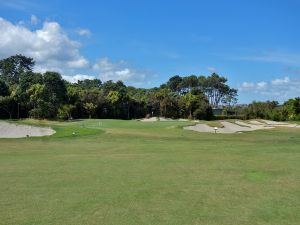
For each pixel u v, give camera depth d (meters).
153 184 16.12
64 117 105.94
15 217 11.41
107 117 128.38
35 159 24.11
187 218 11.48
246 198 13.92
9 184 16.02
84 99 122.94
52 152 28.70
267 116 135.88
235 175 18.41
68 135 44.41
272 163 22.48
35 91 104.06
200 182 16.64
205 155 26.42
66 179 17.11
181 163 22.27
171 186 15.77
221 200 13.59
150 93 152.88
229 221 11.25
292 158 24.81
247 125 78.94
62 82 115.19
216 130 62.06
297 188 15.61
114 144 35.75
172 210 12.28
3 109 105.19
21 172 18.91
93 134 45.78
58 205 12.73
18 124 51.78
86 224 10.82
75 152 28.72
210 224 10.95
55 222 10.97
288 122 105.31
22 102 106.56
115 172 18.97
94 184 16.05
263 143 37.72
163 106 137.38
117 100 128.50
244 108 149.50
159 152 28.56
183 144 35.81
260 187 15.77
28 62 165.25
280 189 15.42
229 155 26.44
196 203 13.15
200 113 132.50
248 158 24.75
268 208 12.65
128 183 16.30
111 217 11.48
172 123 72.12
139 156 25.81
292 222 11.21
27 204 12.85
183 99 139.00
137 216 11.61
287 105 129.12
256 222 11.19
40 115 103.00
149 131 53.16
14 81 159.88
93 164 21.75
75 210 12.16
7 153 27.94
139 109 138.12
